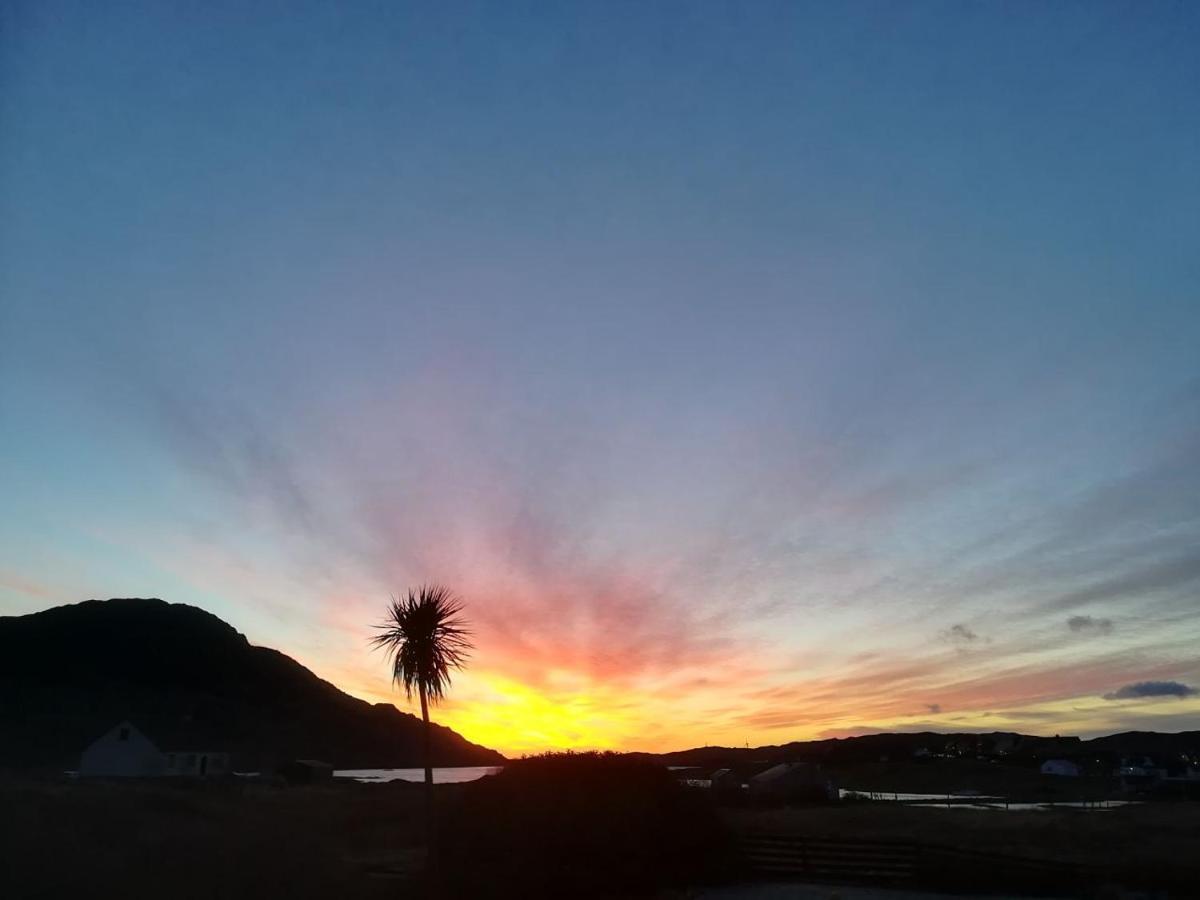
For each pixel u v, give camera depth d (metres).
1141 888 25.02
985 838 37.62
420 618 24.61
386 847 33.25
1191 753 131.38
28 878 17.72
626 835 24.77
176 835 24.31
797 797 66.88
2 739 131.62
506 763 26.75
